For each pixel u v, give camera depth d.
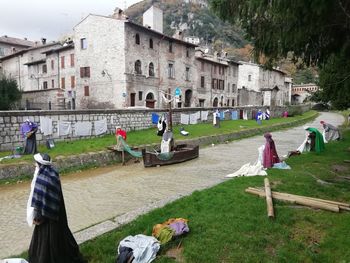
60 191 5.20
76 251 5.44
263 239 6.01
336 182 10.10
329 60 13.06
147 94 40.44
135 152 17.88
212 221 6.91
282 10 7.44
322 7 6.98
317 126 41.91
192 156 18.50
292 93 96.62
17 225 8.70
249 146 23.98
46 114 18.58
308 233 6.36
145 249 5.59
